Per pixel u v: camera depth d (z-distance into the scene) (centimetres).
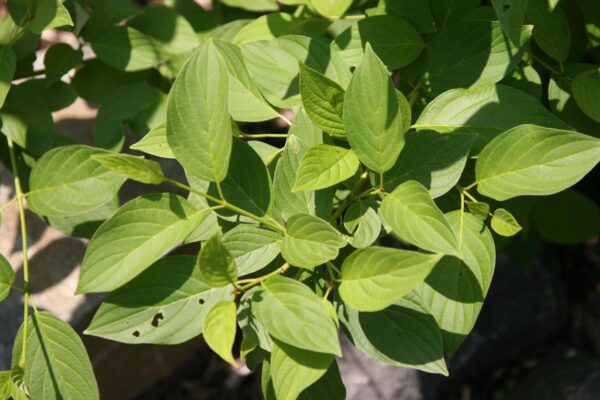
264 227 100
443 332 103
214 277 96
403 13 114
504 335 166
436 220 96
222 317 95
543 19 116
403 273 93
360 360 163
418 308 101
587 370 159
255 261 100
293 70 108
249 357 107
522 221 123
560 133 100
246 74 106
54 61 125
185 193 142
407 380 162
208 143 97
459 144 102
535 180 101
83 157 106
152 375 166
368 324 101
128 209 97
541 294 167
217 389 179
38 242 144
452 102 107
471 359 166
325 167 99
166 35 127
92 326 98
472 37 111
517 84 114
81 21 133
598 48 125
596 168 156
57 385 106
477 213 103
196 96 96
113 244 97
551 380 161
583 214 141
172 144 97
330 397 104
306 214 97
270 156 108
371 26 112
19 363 106
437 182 101
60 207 106
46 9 110
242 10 136
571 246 183
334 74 107
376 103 97
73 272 142
